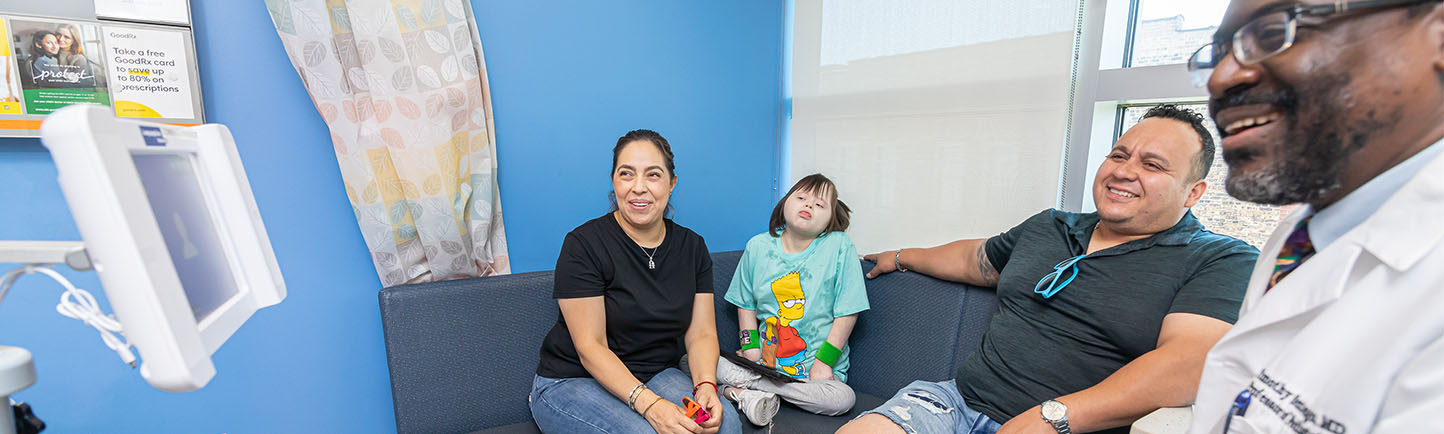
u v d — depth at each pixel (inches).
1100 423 43.7
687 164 82.4
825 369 67.4
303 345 61.4
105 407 53.5
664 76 78.2
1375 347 21.3
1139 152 48.9
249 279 29.4
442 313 61.2
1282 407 23.4
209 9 52.8
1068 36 58.2
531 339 65.9
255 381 59.5
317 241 60.6
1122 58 61.6
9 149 47.3
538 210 71.7
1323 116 22.2
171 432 56.4
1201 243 48.0
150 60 49.8
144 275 20.3
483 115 63.2
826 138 85.2
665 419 49.3
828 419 61.9
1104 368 49.4
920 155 72.9
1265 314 26.4
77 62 47.4
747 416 58.9
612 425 51.5
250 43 54.9
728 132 85.9
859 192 81.7
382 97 57.3
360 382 65.5
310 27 54.2
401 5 56.7
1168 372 41.1
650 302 58.2
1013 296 56.6
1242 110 24.4
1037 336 53.8
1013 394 53.4
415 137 59.1
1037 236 57.5
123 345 25.1
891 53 74.7
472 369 62.4
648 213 58.1
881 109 76.8
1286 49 22.2
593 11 71.2
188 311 22.5
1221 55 25.0
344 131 57.4
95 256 20.3
